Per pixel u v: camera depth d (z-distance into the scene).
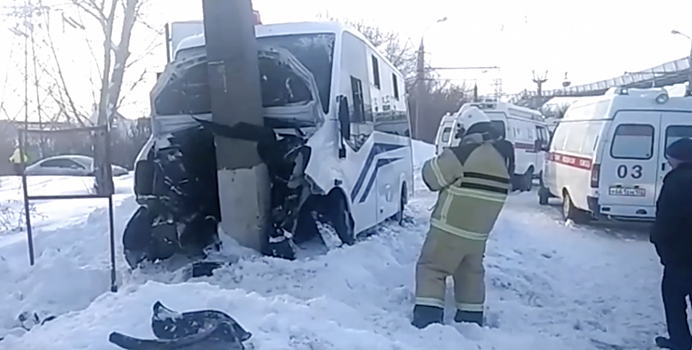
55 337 4.44
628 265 8.62
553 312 6.30
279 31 8.05
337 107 7.57
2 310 6.38
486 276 7.55
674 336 5.20
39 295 6.71
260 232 6.65
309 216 7.11
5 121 21.16
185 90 7.49
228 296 5.01
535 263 8.70
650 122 11.40
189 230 7.22
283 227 6.75
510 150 5.44
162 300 4.93
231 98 6.45
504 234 10.93
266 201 6.68
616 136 11.55
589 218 13.16
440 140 23.06
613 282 7.62
